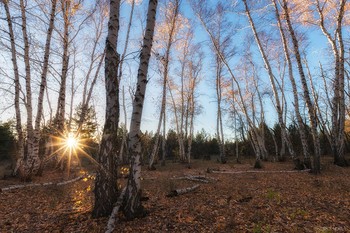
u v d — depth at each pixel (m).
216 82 25.00
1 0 9.79
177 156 31.70
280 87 26.00
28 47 12.55
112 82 6.05
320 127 27.34
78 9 14.84
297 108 14.83
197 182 11.08
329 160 18.52
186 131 31.23
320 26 15.89
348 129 29.62
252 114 28.27
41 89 12.52
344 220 5.66
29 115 12.50
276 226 5.30
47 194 9.04
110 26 6.17
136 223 5.43
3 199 8.50
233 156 37.22
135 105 5.82
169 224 5.43
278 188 9.22
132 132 5.79
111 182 5.94
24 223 6.06
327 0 15.43
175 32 20.73
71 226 5.50
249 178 12.05
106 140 5.94
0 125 28.55
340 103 16.14
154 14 6.14
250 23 16.00
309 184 9.92
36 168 13.24
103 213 5.84
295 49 13.61
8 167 19.95
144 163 25.09
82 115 18.41
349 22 16.50
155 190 9.13
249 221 5.64
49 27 12.46
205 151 40.38
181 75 26.11
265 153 26.69
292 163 20.67
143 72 5.90
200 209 6.49
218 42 22.61
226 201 7.30
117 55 6.23
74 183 11.52
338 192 8.30
